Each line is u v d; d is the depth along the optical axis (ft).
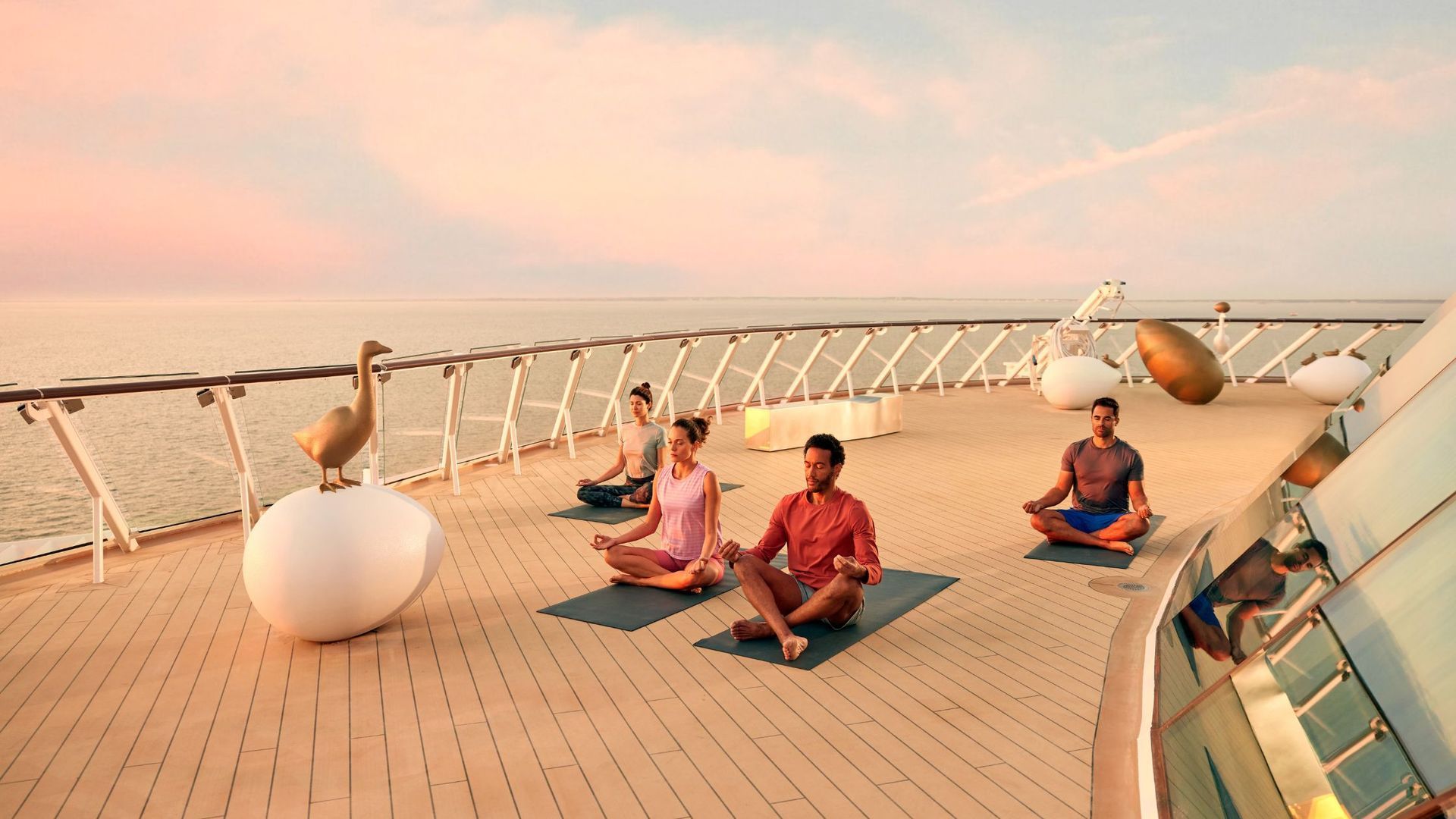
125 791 8.93
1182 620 9.70
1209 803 6.43
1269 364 60.90
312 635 12.93
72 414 17.28
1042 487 26.50
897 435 37.73
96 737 10.18
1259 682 6.83
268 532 12.77
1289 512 8.32
